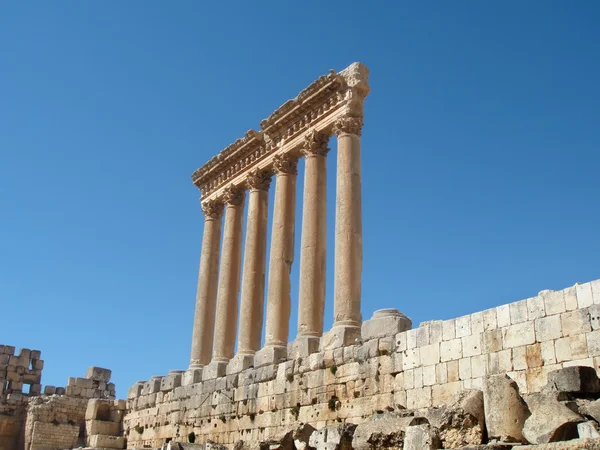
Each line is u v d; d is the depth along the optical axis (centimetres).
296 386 3231
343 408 2917
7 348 6925
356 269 3281
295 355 3325
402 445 1827
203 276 4606
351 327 3120
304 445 2195
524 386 2188
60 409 5931
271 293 3750
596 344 2019
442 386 2483
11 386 6788
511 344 2270
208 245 4688
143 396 4744
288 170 4034
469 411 1677
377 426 1938
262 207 4262
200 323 4462
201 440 3850
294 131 4003
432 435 1680
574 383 1808
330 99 3731
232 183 4550
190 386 4150
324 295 3528
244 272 4091
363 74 3653
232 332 4216
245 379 3628
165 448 2781
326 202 3728
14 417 6166
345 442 2034
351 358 2952
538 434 1523
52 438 5703
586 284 2102
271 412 3350
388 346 2773
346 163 3469
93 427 5353
